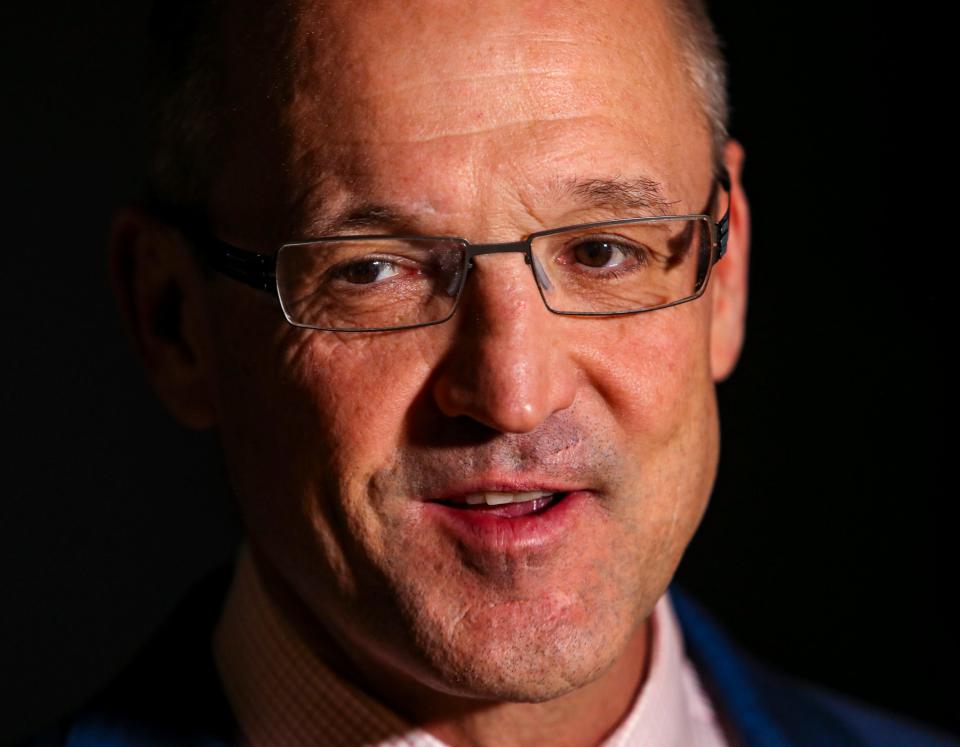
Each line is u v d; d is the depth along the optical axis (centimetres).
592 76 297
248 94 314
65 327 625
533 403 290
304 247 303
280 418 318
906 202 617
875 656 629
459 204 290
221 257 325
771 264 639
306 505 315
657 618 377
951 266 610
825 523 636
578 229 296
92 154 622
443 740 343
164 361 369
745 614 642
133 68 625
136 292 371
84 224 623
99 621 626
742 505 645
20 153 617
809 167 630
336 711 346
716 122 342
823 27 624
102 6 622
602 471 307
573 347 303
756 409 643
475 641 302
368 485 305
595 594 310
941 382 616
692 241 318
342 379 304
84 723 364
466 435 300
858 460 633
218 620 390
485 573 303
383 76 291
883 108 618
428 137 289
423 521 305
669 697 372
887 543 629
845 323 630
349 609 316
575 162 293
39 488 622
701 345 327
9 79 614
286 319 309
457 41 291
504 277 292
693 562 648
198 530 635
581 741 354
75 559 625
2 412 619
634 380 308
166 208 353
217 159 325
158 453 634
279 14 308
